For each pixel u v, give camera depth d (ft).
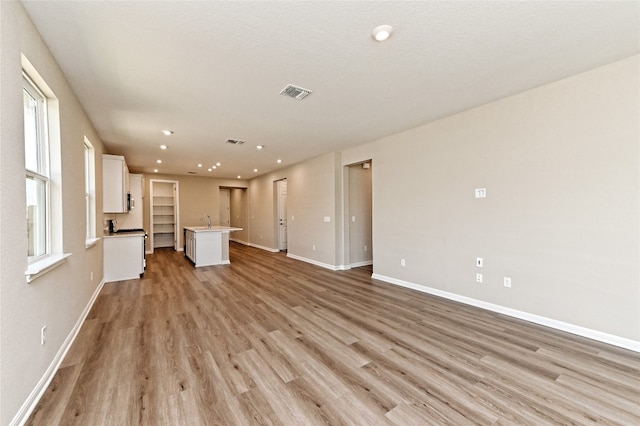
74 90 9.27
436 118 12.63
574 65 8.20
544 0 5.54
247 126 13.41
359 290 14.28
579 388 6.30
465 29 6.45
